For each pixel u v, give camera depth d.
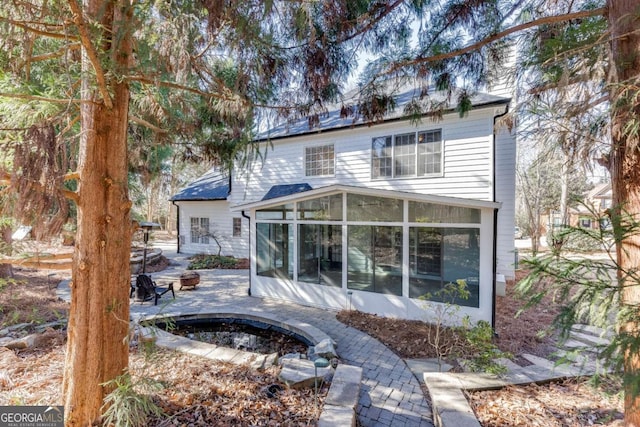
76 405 2.74
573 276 2.27
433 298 6.79
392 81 4.86
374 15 3.90
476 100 9.34
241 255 16.05
